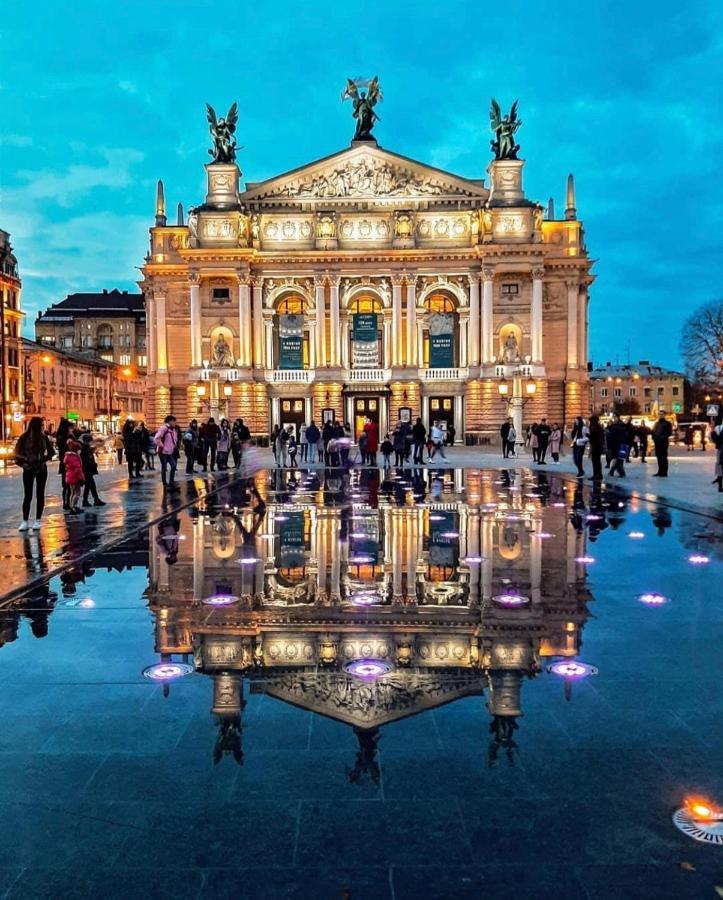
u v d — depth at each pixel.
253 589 10.80
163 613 9.52
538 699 6.57
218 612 9.52
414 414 75.25
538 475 34.62
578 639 8.29
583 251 78.56
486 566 12.38
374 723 6.10
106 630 8.79
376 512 20.11
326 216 74.31
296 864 4.26
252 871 4.20
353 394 76.56
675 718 6.18
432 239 75.44
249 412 74.38
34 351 111.81
